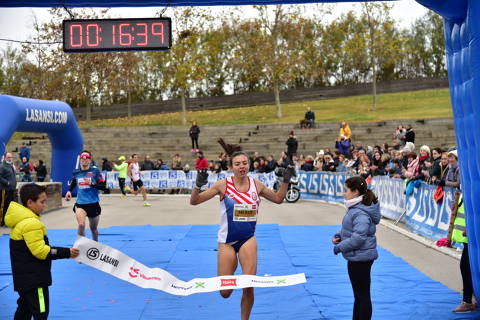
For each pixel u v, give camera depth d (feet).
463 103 21.20
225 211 18.17
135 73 174.29
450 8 20.59
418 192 41.86
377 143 114.52
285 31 149.38
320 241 38.58
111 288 25.26
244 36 153.28
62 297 23.66
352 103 184.24
